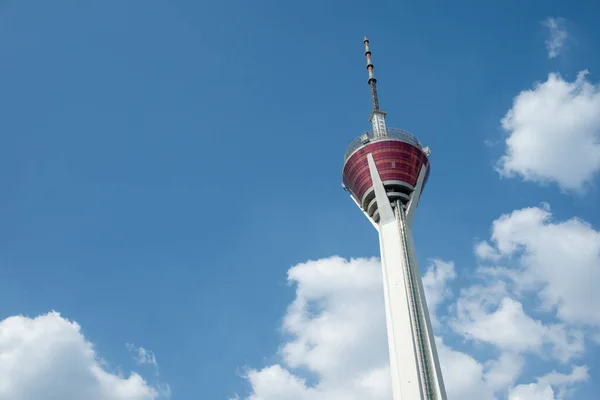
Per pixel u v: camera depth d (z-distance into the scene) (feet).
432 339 469.98
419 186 569.23
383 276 514.68
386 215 546.67
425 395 438.81
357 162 577.43
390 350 474.08
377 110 621.72
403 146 574.15
